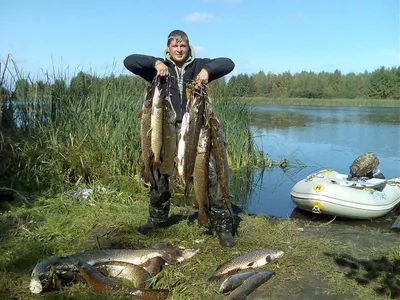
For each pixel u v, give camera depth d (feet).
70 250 15.16
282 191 29.89
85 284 12.52
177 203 23.16
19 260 13.94
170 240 16.24
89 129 26.53
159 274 12.98
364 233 17.89
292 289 12.63
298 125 71.61
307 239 16.62
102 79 29.45
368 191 23.63
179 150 14.01
